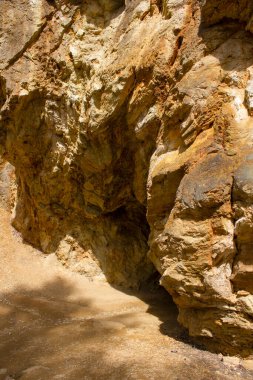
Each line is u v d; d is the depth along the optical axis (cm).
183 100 740
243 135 656
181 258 676
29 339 790
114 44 989
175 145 782
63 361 674
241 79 704
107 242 1237
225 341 658
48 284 1189
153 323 857
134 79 903
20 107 1134
